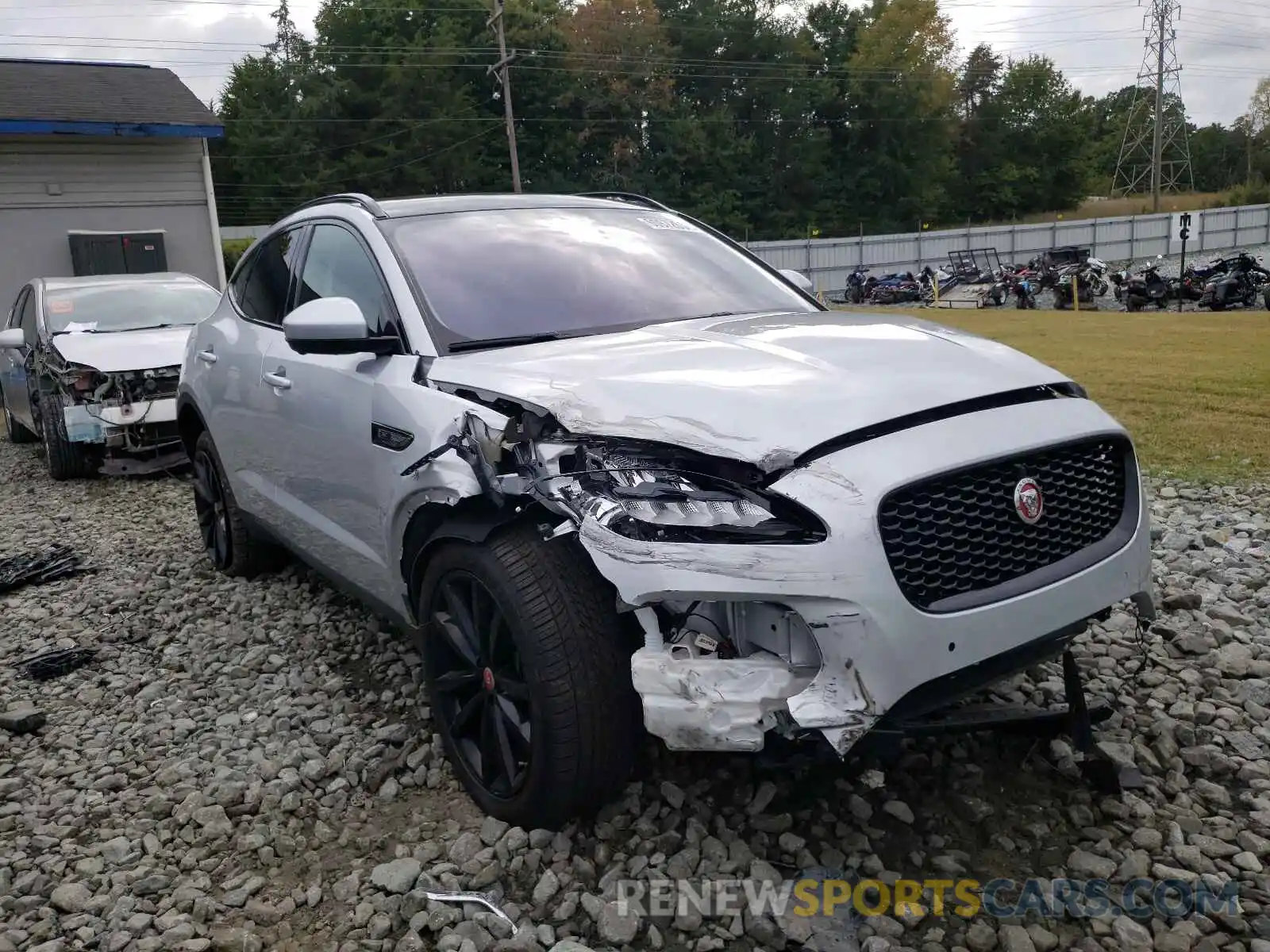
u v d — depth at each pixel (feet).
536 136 206.08
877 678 7.35
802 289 13.14
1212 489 19.63
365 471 10.58
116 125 55.72
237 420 14.52
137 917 8.38
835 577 7.26
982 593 7.84
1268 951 7.30
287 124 190.80
